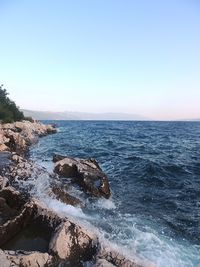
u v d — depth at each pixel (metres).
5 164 15.89
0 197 11.43
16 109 63.97
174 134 62.72
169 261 9.42
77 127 94.69
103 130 75.62
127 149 33.88
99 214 12.90
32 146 33.88
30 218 10.73
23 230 10.34
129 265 8.55
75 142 40.38
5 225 9.73
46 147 33.59
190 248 10.46
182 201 15.69
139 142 42.81
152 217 13.16
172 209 14.42
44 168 17.86
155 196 16.41
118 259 8.72
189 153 31.78
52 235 9.71
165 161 25.84
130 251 9.66
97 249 9.27
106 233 10.71
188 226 12.45
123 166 23.62
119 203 14.88
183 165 24.67
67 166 17.17
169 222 12.71
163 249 10.14
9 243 9.60
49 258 8.54
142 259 9.20
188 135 59.91
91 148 33.88
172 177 20.77
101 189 15.22
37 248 9.39
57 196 13.42
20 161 16.95
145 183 19.03
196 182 19.67
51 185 14.27
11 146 27.06
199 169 23.61
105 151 31.58
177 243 10.76
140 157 27.20
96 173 16.56
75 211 12.59
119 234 10.88
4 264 7.73
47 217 10.55
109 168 23.09
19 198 12.04
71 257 8.86
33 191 13.37
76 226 9.80
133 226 11.82
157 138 50.72
